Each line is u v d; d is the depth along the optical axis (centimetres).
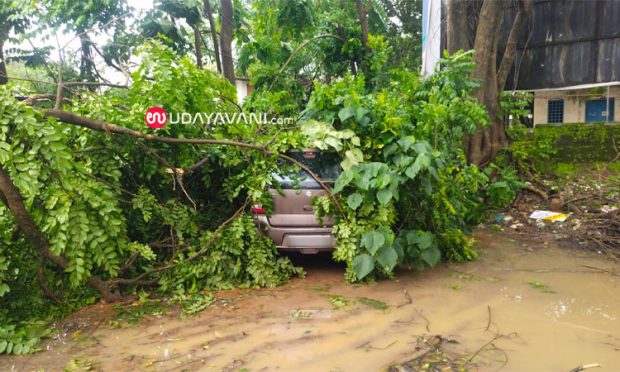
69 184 423
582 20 1203
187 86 545
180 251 528
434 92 720
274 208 561
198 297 499
